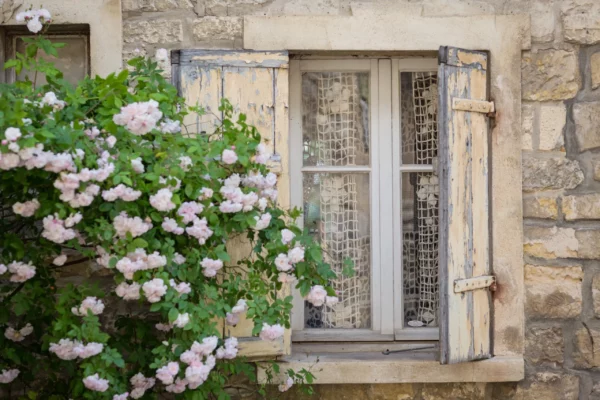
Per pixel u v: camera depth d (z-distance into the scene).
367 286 4.19
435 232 4.18
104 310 3.89
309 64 4.12
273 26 3.90
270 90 3.80
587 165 3.99
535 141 4.00
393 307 4.16
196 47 3.92
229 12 3.93
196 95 3.76
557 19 4.00
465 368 3.95
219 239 3.41
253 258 3.78
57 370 3.53
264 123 3.80
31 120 2.95
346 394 4.00
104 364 3.18
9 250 3.29
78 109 3.20
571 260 4.01
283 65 3.82
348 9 3.95
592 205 3.97
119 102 3.10
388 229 4.15
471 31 3.95
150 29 3.91
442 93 3.73
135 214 3.16
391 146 4.14
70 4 3.86
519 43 3.96
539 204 4.00
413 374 3.94
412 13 3.94
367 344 4.14
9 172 3.04
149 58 3.55
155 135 3.23
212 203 3.38
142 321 3.67
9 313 3.44
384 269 4.16
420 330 4.17
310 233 4.15
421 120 4.16
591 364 4.00
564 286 4.00
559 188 3.99
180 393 3.45
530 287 4.02
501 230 3.97
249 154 3.38
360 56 4.10
